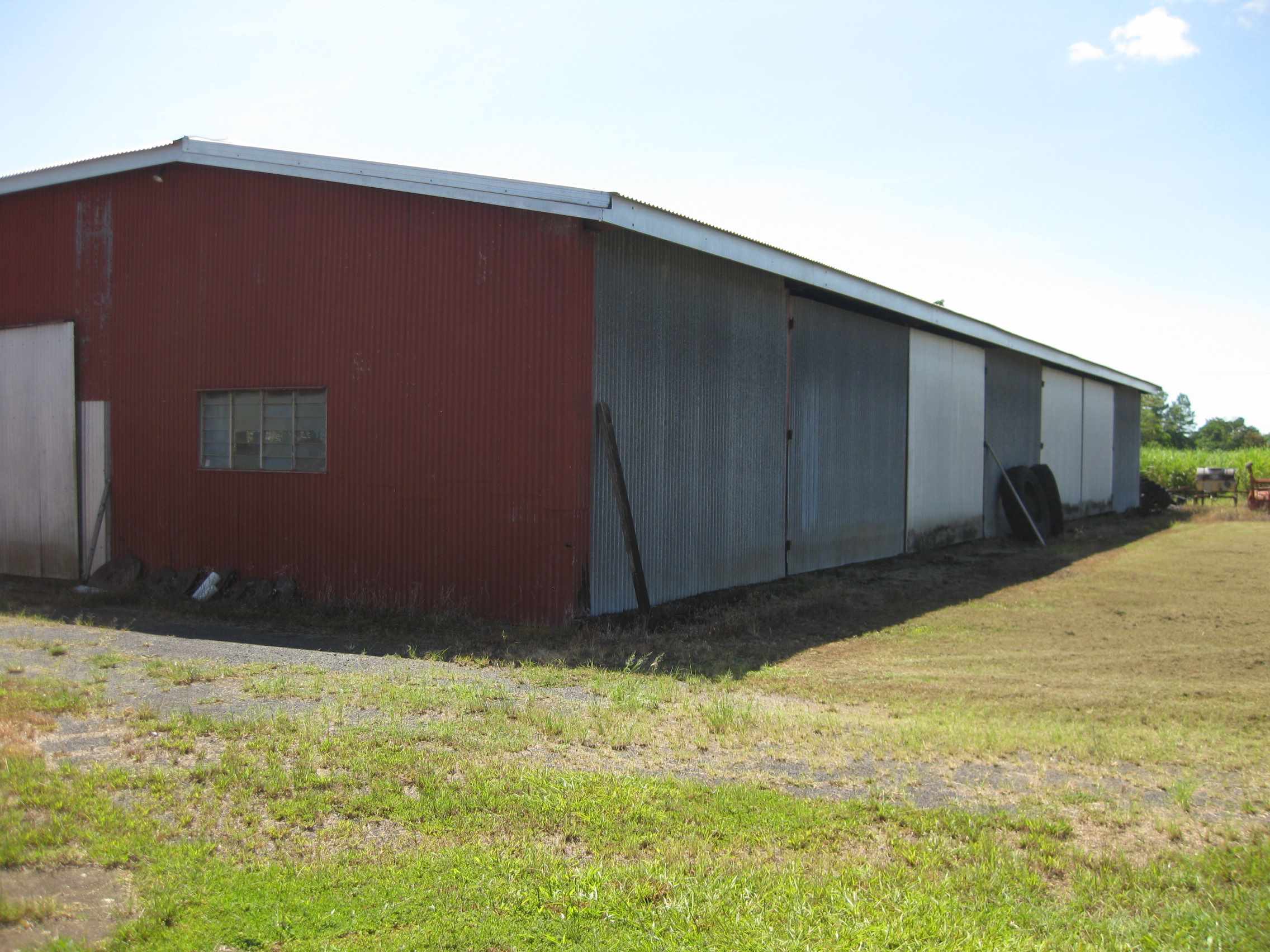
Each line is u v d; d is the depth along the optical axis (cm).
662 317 1212
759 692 842
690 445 1275
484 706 722
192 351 1330
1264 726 756
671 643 1030
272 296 1265
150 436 1366
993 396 2384
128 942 374
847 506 1711
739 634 1116
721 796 541
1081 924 410
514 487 1100
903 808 535
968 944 389
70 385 1433
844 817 520
